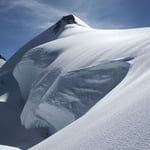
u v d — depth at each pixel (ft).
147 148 8.64
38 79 70.64
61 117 45.39
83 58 57.77
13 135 61.77
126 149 9.44
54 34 167.22
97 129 14.82
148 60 35.01
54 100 47.91
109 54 50.24
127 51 45.98
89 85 44.39
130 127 11.68
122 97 22.93
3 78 128.88
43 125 55.72
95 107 28.37
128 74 36.50
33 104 60.80
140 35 58.70
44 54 93.50
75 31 145.69
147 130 10.20
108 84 40.65
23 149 52.06
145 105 14.19
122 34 82.74
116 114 16.44
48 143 20.10
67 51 77.66
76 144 13.60
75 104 43.09
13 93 104.58
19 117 75.20
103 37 85.81
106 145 10.94
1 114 78.64
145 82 23.03
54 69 65.41
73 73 51.42
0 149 33.47
